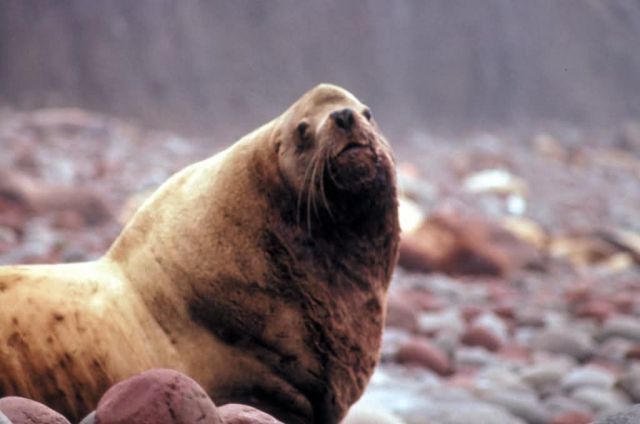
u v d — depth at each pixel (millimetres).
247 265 18047
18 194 71875
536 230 82500
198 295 18000
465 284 61531
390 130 166375
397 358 36812
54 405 16938
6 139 103750
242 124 152875
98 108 141125
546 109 192125
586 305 50281
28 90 138500
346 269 18531
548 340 40469
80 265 18656
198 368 17797
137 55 148125
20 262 51656
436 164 127750
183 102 149625
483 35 188500
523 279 64875
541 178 129250
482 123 183500
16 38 140250
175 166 104312
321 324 18203
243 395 17984
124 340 17562
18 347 16844
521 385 32688
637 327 43438
